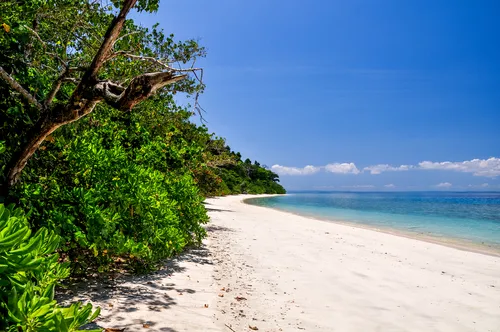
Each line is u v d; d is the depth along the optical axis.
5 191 3.80
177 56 9.18
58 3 5.54
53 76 5.88
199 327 4.28
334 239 13.67
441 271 8.91
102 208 5.28
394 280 7.77
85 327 3.83
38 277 1.94
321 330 4.78
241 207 32.94
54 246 1.96
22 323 1.33
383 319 5.39
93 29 6.15
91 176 5.41
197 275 6.79
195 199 9.39
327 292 6.57
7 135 4.09
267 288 6.50
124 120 8.38
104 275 5.94
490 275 8.66
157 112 10.74
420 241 14.38
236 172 89.75
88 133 6.73
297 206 45.84
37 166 4.86
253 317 4.96
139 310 4.55
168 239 6.68
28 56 5.16
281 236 13.64
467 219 26.69
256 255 9.47
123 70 7.22
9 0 4.65
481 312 5.91
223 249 9.91
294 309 5.51
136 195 5.86
